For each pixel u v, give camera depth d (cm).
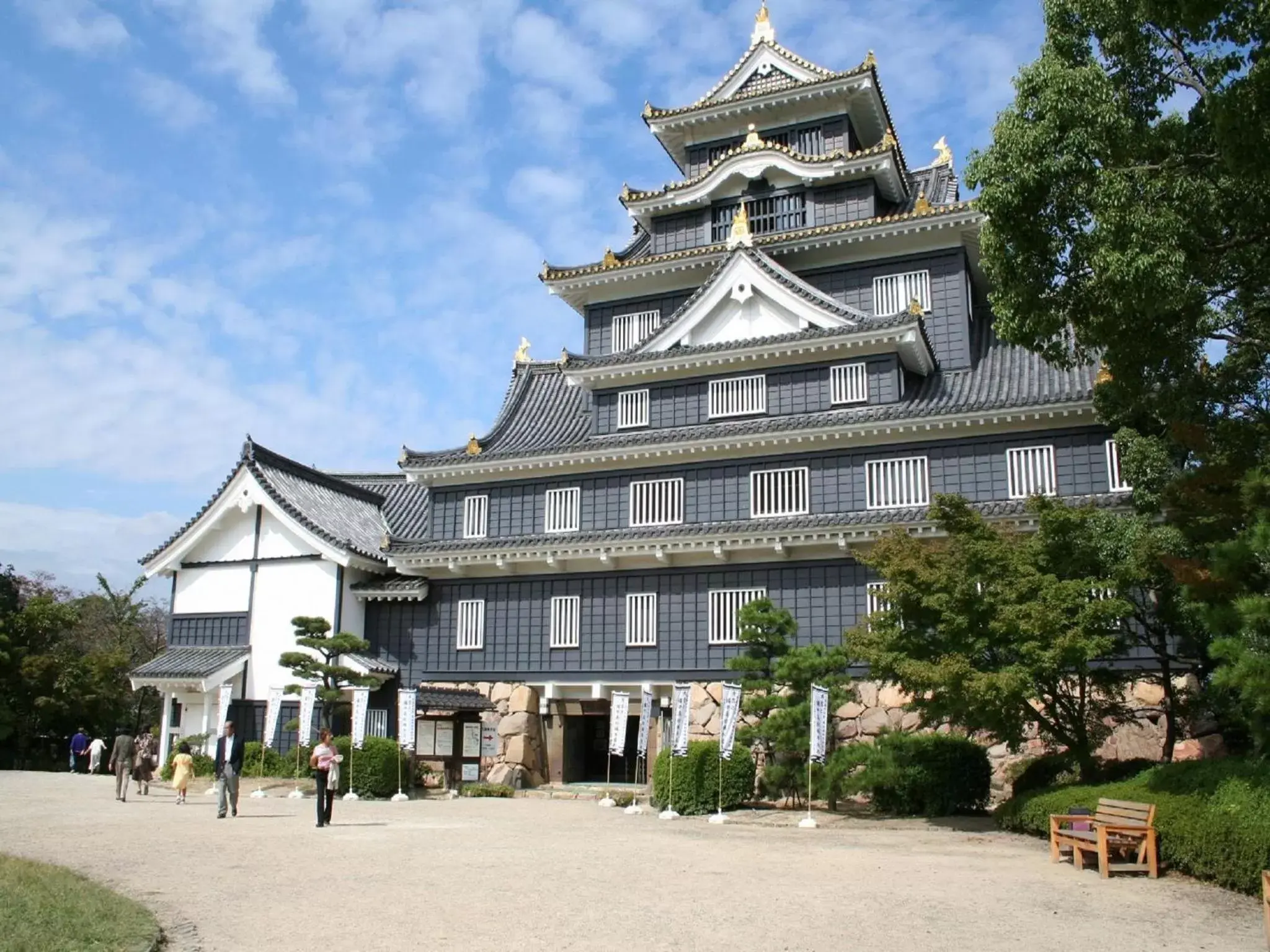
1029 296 2066
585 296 4322
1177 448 2481
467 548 3912
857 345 3534
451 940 1278
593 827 2514
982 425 3309
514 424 4359
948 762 2748
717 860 1952
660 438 3731
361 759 3372
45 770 5444
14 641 5638
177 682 4025
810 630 3419
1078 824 1955
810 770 2741
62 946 1148
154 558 4384
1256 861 1589
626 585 3741
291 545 4191
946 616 2394
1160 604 2358
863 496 3459
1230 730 2492
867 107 4312
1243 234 2039
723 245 3969
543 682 3797
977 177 2064
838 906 1522
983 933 1366
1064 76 1977
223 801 2602
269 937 1288
